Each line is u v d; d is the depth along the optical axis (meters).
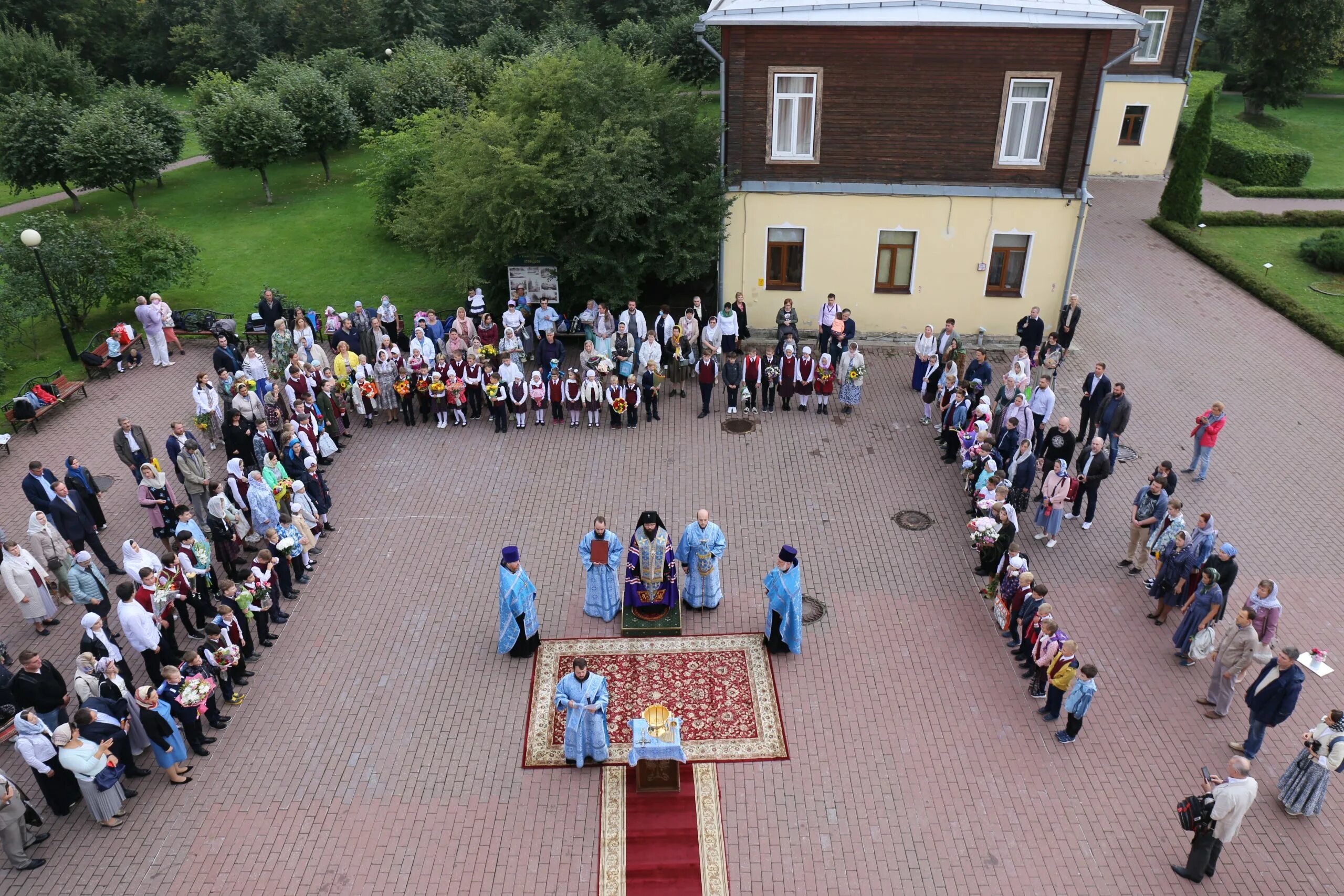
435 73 35.56
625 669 13.16
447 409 19.39
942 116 20.33
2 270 23.19
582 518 16.41
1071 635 13.73
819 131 20.67
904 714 12.39
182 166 39.19
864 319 22.52
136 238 24.22
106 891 10.14
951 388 17.94
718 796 11.26
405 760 11.76
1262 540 15.77
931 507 16.66
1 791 10.01
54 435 19.31
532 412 19.84
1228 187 33.44
